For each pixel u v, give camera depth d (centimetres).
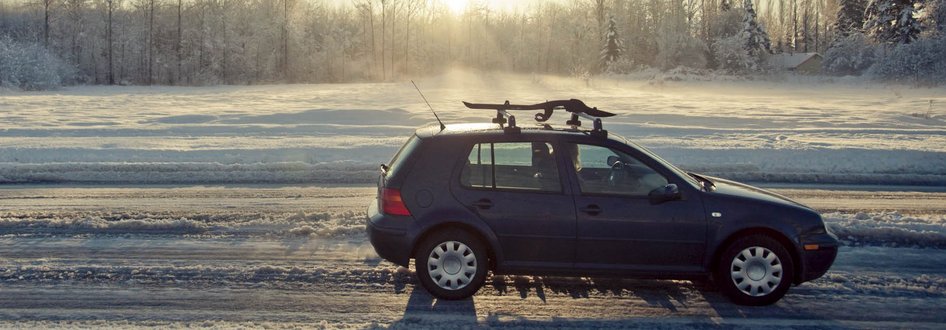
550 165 545
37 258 657
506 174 543
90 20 7631
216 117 2542
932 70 5512
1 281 586
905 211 926
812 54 7900
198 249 698
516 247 538
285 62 8225
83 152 1380
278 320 503
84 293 558
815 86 6156
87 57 7544
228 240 737
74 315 507
